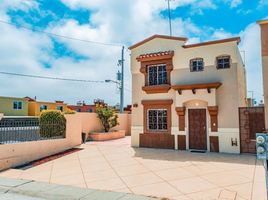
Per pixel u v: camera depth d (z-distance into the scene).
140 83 15.72
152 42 15.45
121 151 13.83
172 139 14.41
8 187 7.54
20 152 10.98
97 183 7.85
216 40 13.38
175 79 14.48
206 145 13.55
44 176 8.85
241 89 14.83
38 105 36.91
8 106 33.34
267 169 5.24
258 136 5.32
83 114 18.53
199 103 13.80
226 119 13.06
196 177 8.30
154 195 6.59
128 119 24.52
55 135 13.96
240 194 6.53
